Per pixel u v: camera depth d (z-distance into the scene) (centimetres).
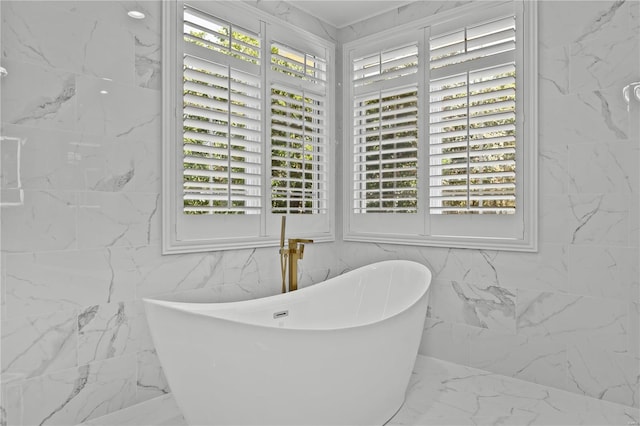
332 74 311
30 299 165
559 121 216
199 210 221
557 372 218
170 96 212
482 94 242
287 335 150
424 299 205
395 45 287
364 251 302
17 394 162
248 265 250
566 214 214
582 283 210
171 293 212
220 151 232
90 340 182
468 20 253
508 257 235
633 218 195
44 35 169
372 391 174
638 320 194
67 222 176
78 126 179
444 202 266
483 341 244
